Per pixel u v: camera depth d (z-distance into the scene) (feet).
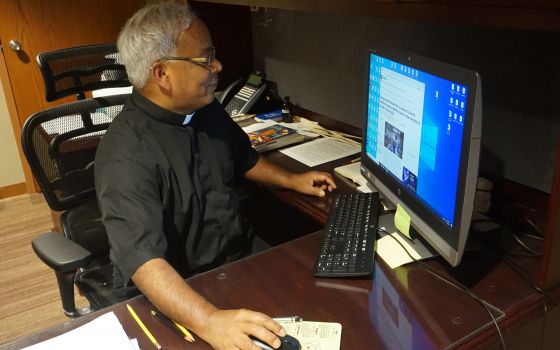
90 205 5.56
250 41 8.02
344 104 6.56
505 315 3.20
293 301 3.48
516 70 4.35
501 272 3.61
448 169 3.28
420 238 4.01
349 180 5.18
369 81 4.52
